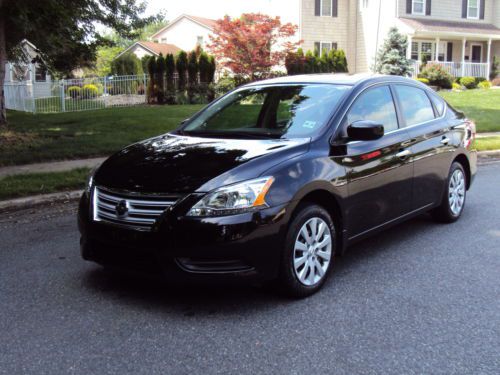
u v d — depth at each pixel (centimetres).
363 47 3147
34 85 2362
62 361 329
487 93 2367
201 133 508
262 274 389
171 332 366
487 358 332
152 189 390
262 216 383
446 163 609
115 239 396
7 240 579
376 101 525
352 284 452
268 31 2473
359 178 467
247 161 404
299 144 439
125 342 352
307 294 423
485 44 3447
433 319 386
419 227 627
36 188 749
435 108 619
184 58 2411
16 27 1327
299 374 314
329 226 439
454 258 518
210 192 378
